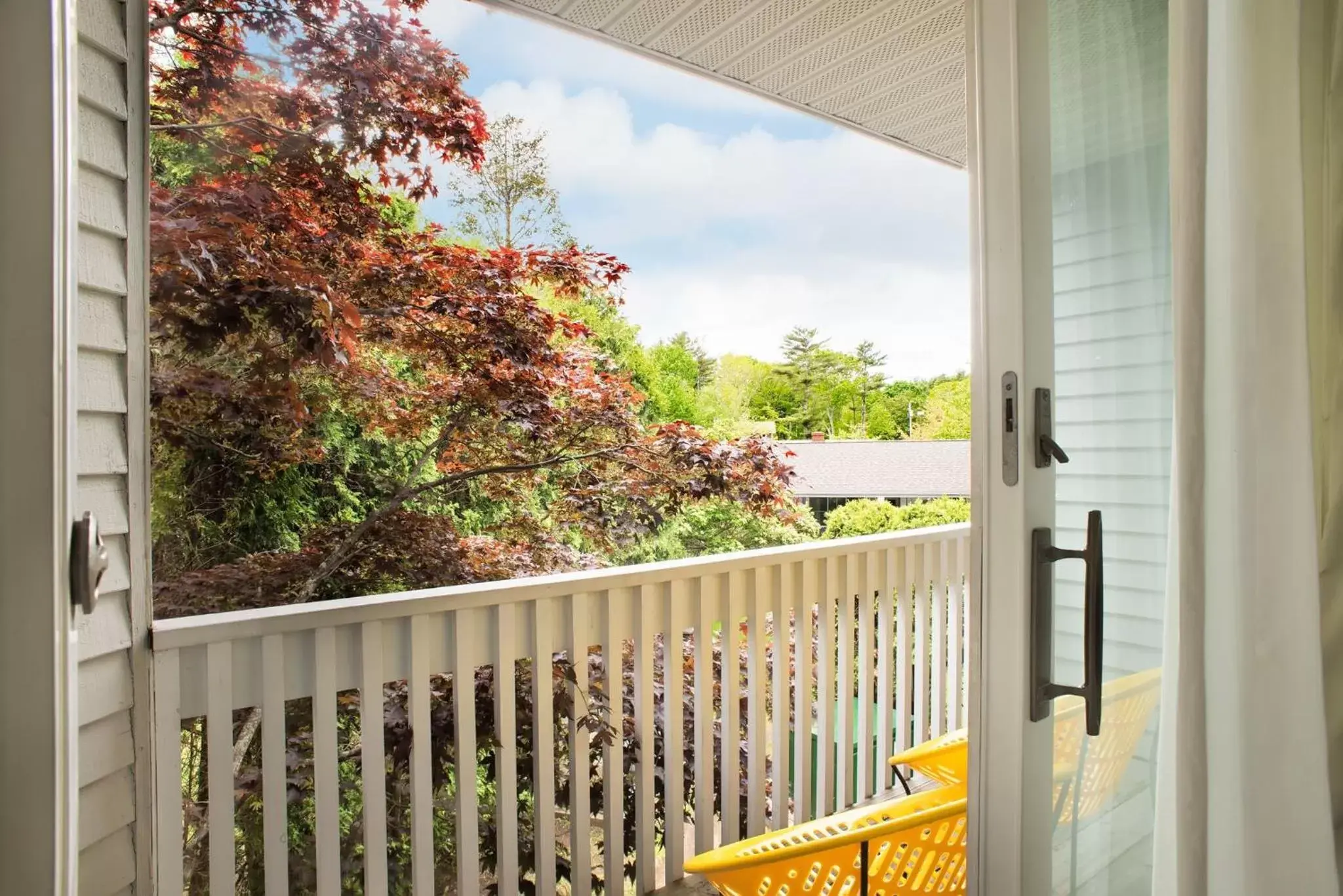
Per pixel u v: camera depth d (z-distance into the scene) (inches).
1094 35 44.1
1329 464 40.6
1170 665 39.3
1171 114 36.8
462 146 181.6
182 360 142.3
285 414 155.0
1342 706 39.6
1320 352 40.5
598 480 187.5
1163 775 40.1
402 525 171.6
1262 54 36.2
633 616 87.4
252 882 117.6
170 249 130.9
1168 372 47.4
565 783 120.9
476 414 177.0
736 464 194.1
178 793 58.7
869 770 111.1
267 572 158.1
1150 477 46.6
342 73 162.2
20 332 25.1
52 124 25.5
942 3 91.1
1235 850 36.1
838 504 365.4
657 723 145.7
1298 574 35.7
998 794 42.3
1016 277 40.7
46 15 25.5
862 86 113.2
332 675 66.6
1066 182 42.7
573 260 183.5
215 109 150.6
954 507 371.2
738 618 95.0
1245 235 35.9
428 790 72.0
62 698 26.1
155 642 57.1
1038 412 41.5
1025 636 41.3
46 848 25.3
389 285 165.3
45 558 25.4
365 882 67.8
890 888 64.3
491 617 76.0
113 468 54.1
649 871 89.1
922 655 119.5
